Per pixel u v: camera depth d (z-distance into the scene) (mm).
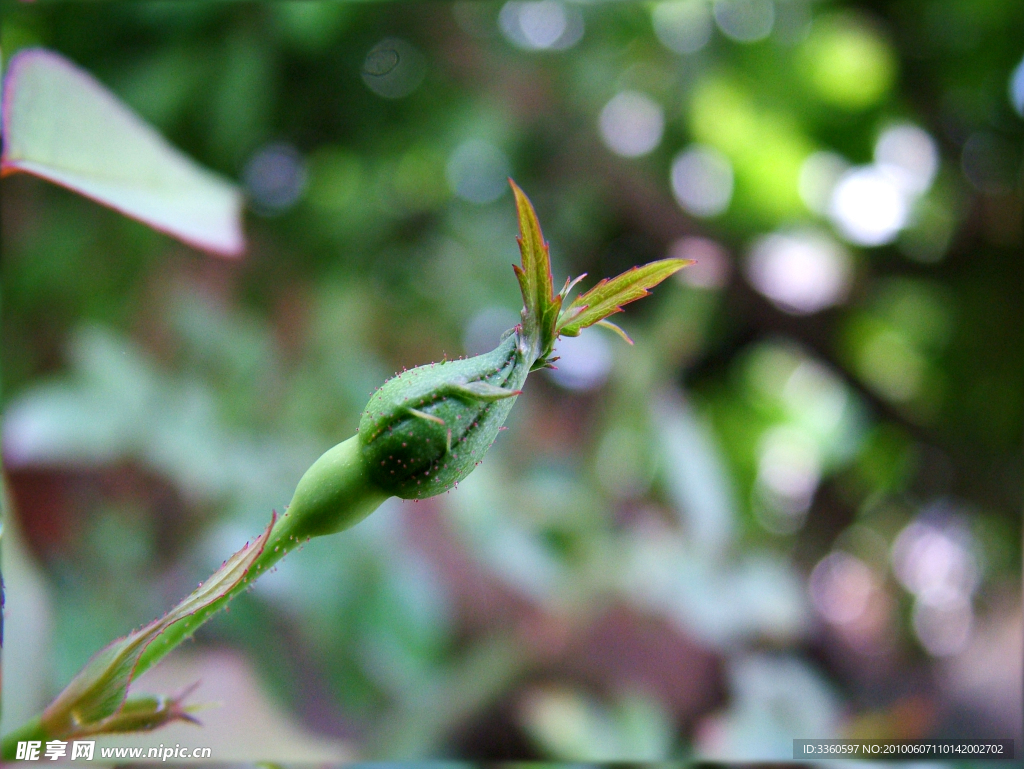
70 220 448
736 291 527
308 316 457
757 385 555
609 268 529
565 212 491
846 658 476
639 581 332
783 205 527
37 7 398
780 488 559
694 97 492
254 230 472
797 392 557
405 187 489
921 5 475
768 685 299
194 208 156
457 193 492
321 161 470
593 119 486
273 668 286
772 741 277
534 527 348
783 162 520
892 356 553
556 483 362
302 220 475
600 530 347
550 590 331
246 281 469
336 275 475
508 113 467
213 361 384
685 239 515
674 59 491
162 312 440
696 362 552
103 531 356
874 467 560
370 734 292
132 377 328
